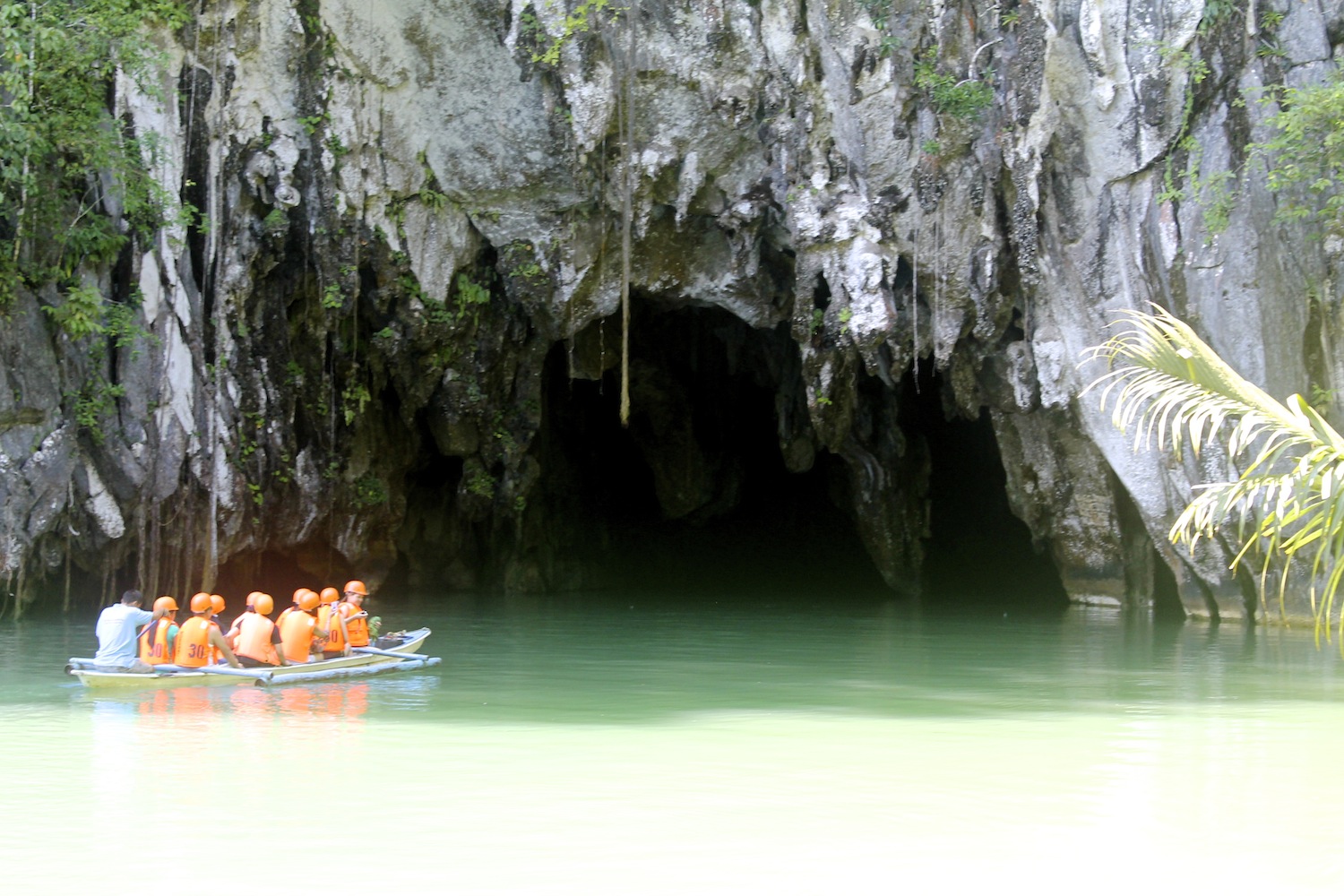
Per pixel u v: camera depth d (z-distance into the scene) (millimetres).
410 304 24359
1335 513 7926
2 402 19859
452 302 25109
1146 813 7926
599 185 24094
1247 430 8211
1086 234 22312
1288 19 20750
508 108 24000
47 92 19891
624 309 22797
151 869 6617
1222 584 22125
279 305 23688
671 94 23516
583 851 6992
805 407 28938
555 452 31453
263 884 6387
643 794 8289
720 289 25328
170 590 22094
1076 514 25094
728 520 34438
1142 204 21891
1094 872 6754
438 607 25188
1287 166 19672
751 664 15750
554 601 27203
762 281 25172
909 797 8289
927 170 22734
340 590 27188
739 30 23031
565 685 13562
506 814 7723
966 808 8000
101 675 12711
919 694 13102
